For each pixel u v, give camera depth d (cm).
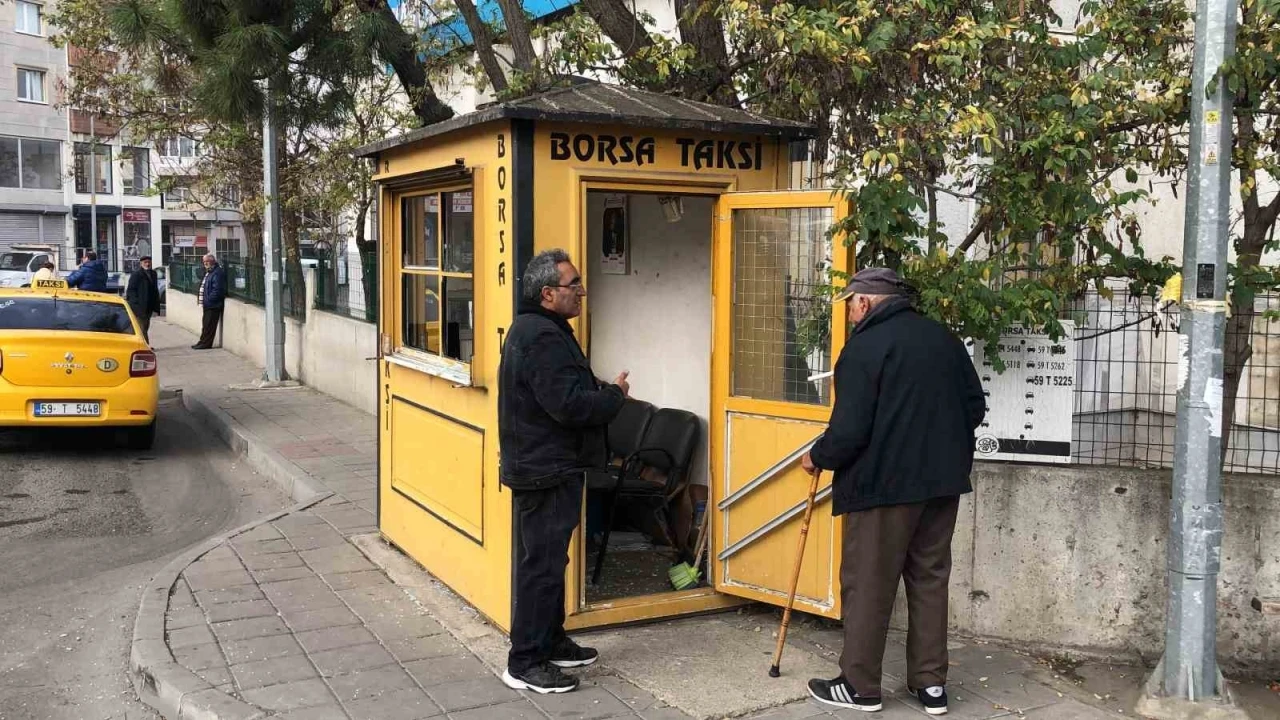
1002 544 477
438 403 548
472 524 510
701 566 529
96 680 471
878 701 404
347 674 439
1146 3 482
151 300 1889
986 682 438
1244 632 449
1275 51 407
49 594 591
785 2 525
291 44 881
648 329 620
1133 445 479
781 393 487
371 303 1182
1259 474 460
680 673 438
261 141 1511
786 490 480
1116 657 465
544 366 398
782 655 459
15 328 944
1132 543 459
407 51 900
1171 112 465
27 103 3925
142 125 1648
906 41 499
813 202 461
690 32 652
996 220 473
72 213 4103
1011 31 476
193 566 593
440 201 538
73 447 1027
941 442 388
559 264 409
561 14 1030
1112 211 478
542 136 454
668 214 544
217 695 415
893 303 398
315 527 683
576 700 411
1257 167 456
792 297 481
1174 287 407
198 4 858
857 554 397
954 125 439
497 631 488
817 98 539
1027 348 473
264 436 1034
